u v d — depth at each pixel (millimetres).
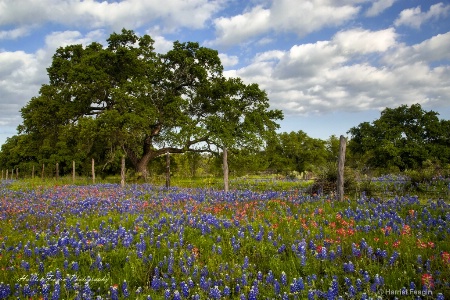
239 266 6207
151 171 43375
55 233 9234
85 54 36656
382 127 46344
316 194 15047
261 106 35781
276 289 5219
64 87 35688
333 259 6332
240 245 7504
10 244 8203
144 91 32438
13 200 15750
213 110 36469
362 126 49688
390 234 7668
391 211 10281
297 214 10109
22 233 9555
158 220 10047
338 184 12844
